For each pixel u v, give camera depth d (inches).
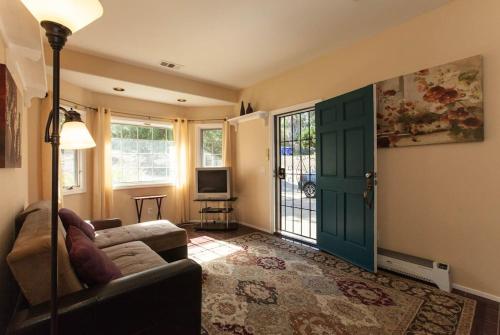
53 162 32.3
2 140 48.3
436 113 87.5
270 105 157.2
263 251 124.0
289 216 154.0
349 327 66.4
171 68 140.6
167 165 185.9
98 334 42.7
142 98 167.3
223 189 172.4
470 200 82.3
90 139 72.5
